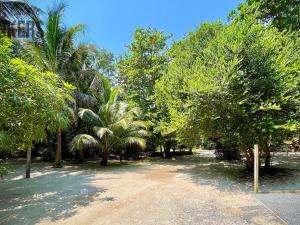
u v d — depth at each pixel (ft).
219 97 28.12
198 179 33.32
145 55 67.87
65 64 48.32
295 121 28.43
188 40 43.75
